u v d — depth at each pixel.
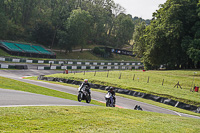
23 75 41.56
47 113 7.35
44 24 83.94
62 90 24.22
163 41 49.81
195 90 29.20
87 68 63.16
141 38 60.50
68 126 5.99
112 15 121.25
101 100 20.91
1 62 48.28
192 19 47.38
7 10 80.12
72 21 81.31
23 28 85.38
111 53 100.88
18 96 11.99
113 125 6.81
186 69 49.59
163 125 8.06
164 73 43.03
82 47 91.06
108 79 34.31
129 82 32.69
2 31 69.94
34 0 87.00
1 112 6.62
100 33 115.12
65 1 97.50
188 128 8.17
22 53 61.91
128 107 19.17
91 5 108.69
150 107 21.03
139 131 6.41
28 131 5.10
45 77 37.00
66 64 62.41
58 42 82.75
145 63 62.72
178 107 23.81
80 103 13.09
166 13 49.56
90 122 6.80
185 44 46.34
